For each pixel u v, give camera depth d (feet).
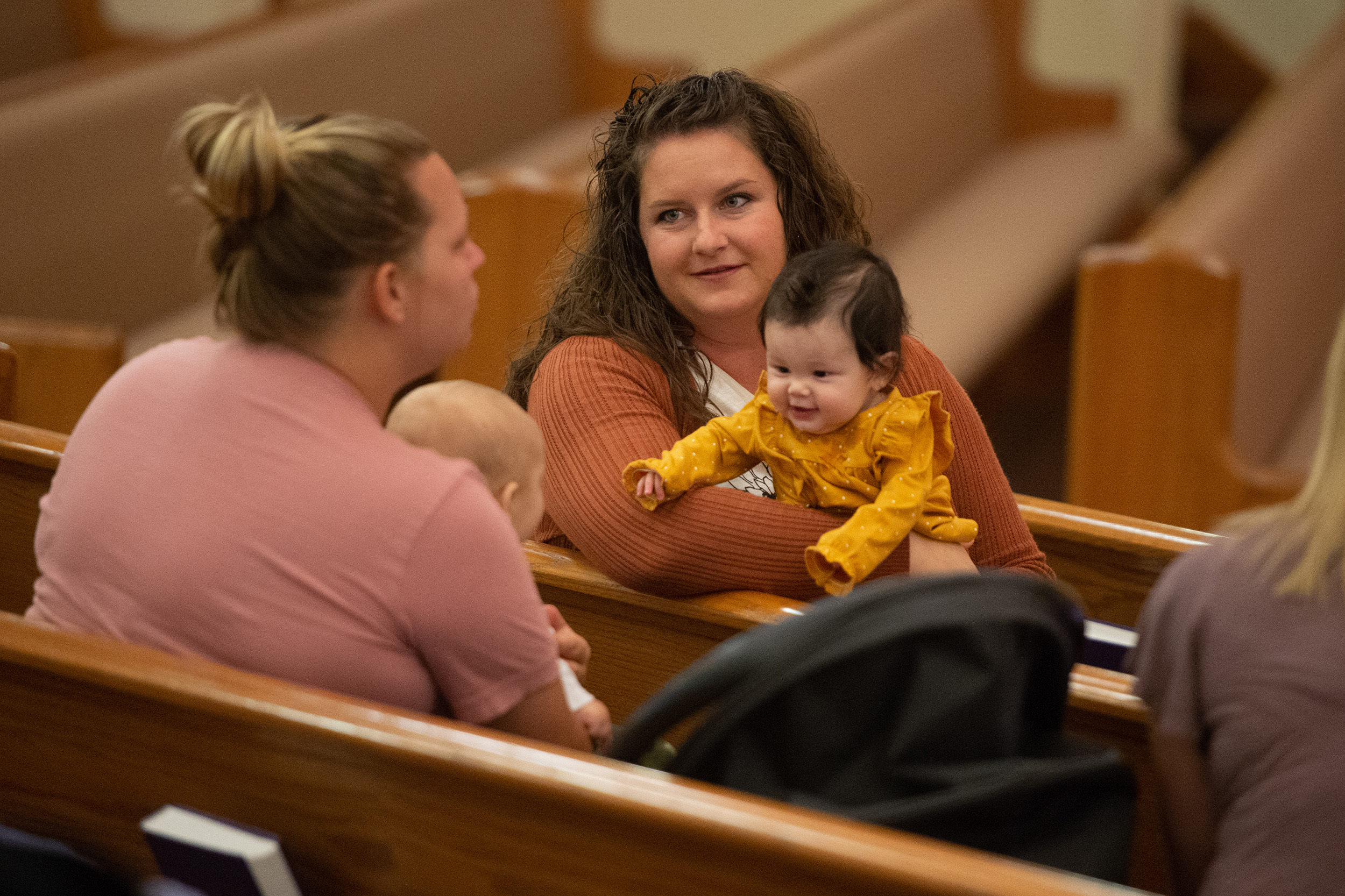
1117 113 34.94
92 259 22.12
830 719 7.13
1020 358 31.91
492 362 21.67
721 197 10.52
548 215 20.84
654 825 6.87
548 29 34.42
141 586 7.80
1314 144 25.95
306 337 7.83
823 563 9.53
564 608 10.77
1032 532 12.33
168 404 7.96
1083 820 7.54
